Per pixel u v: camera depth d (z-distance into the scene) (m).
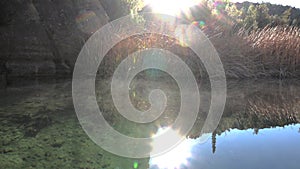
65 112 2.80
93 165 1.60
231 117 2.85
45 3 6.60
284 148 1.89
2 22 5.46
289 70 7.32
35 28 5.86
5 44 5.24
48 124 2.38
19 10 5.77
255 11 15.63
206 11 8.69
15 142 1.93
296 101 3.79
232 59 6.79
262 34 7.52
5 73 5.08
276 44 7.31
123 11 8.52
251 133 2.27
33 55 5.57
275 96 4.23
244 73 6.70
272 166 1.59
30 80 5.11
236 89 4.98
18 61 5.34
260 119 2.77
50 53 5.85
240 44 6.95
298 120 2.74
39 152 1.76
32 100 3.33
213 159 1.70
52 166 1.57
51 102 3.24
